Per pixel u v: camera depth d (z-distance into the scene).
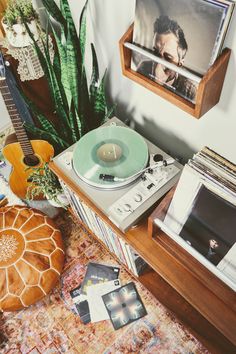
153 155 1.15
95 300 1.48
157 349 1.37
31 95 1.49
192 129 1.14
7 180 1.80
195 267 1.00
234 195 0.78
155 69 0.96
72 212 1.62
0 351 1.41
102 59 1.31
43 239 1.46
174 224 0.97
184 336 1.39
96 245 1.62
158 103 1.19
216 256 0.93
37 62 1.33
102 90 1.25
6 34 1.27
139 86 1.21
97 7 1.11
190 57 0.85
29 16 1.22
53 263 1.43
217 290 0.97
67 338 1.42
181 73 0.85
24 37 1.24
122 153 1.14
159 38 0.88
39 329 1.44
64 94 1.33
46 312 1.47
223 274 0.89
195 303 0.98
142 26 0.90
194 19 0.77
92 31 1.23
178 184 0.88
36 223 1.49
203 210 0.87
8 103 1.30
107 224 1.11
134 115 1.38
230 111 0.95
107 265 1.56
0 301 1.36
